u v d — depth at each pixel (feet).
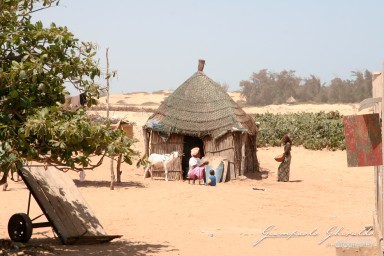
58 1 46.01
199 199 78.54
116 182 93.86
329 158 131.64
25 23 46.06
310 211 73.82
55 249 50.08
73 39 45.83
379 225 41.88
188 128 102.68
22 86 43.91
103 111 195.52
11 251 47.73
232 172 101.40
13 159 41.60
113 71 47.75
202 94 107.34
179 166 102.01
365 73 410.11
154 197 79.51
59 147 44.04
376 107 41.75
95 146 44.39
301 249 51.60
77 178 96.63
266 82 439.63
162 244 53.78
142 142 137.39
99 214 68.23
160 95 491.72
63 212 52.37
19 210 68.59
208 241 55.36
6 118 42.47
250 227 62.80
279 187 97.19
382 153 33.14
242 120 105.81
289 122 157.48
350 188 98.58
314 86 430.20
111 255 48.52
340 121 152.97
